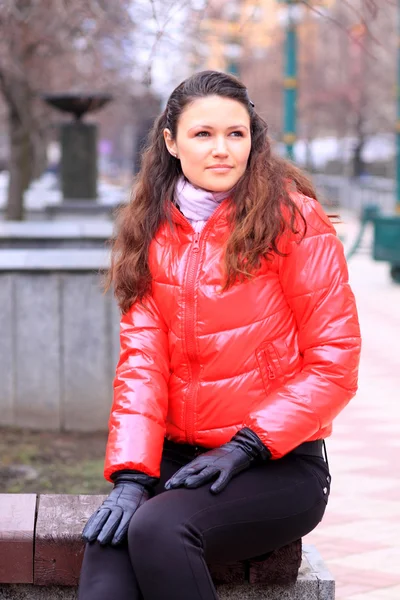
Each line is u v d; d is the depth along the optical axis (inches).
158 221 108.1
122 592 92.4
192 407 104.0
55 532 105.4
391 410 275.9
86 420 235.5
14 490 193.6
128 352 107.4
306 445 104.0
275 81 1321.4
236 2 393.7
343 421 263.3
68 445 226.2
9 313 230.5
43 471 207.0
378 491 200.4
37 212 595.8
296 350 104.0
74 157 634.8
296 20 652.7
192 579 90.4
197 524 92.7
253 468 98.7
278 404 98.3
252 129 108.0
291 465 101.3
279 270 104.0
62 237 341.4
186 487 94.7
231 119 103.5
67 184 638.5
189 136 104.4
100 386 233.9
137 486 99.1
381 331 418.0
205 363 103.4
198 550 91.7
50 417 234.7
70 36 302.4
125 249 109.2
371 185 1427.2
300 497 99.0
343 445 237.8
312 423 98.5
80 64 477.7
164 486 105.4
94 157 638.5
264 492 96.7
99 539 93.3
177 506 92.7
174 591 90.3
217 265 103.0
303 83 1528.1
